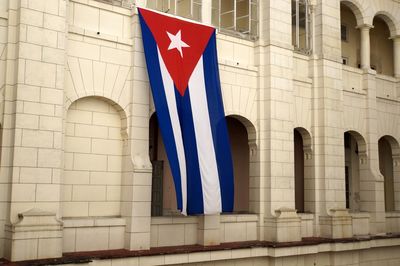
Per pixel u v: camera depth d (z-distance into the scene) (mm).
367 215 23125
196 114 16641
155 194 20172
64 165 15164
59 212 14141
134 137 15961
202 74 17141
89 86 15430
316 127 21844
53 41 14359
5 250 13367
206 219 17500
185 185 15883
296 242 19219
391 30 26297
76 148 15484
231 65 19047
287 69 20406
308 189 21750
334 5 22781
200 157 16453
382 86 25281
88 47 15500
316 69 22078
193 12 19141
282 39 20406
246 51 19953
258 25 20344
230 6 21891
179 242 17172
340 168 22016
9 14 14000
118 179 16266
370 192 23734
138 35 16344
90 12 15773
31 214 13406
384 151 27938
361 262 22328
